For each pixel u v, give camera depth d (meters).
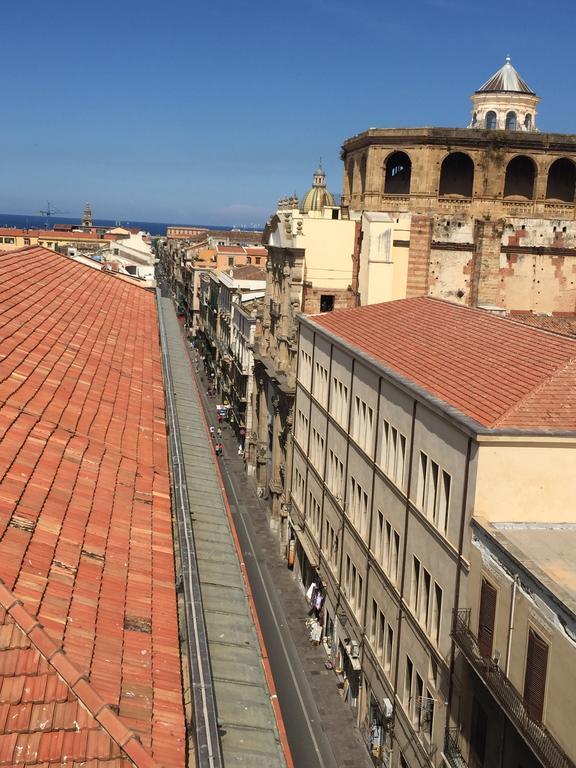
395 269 63.47
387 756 35.53
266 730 16.31
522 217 63.69
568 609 19.91
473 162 62.75
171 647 13.31
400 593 34.47
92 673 11.52
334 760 37.91
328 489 48.75
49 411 21.08
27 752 9.96
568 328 57.03
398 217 63.62
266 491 73.31
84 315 36.34
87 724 10.49
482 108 73.31
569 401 27.86
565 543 24.83
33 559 13.61
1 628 11.29
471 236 63.62
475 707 26.89
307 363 55.97
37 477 16.75
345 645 42.62
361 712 40.16
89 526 15.91
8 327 26.77
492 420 26.81
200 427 38.28
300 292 63.97
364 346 43.00
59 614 12.45
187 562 17.69
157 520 18.14
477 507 26.12
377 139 63.12
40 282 37.97
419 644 31.94
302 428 57.88
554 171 67.44
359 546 41.47
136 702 11.45
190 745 11.73
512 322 37.53
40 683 10.78
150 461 21.83
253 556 61.69
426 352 37.88
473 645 25.69
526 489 26.20
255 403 78.81
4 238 188.38
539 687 21.34
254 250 167.88
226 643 19.39
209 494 29.66
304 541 54.31
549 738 20.58
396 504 35.41
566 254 64.56
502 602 23.88
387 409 36.81
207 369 137.88
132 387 28.67
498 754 24.88
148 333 40.62
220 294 119.38
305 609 53.38
